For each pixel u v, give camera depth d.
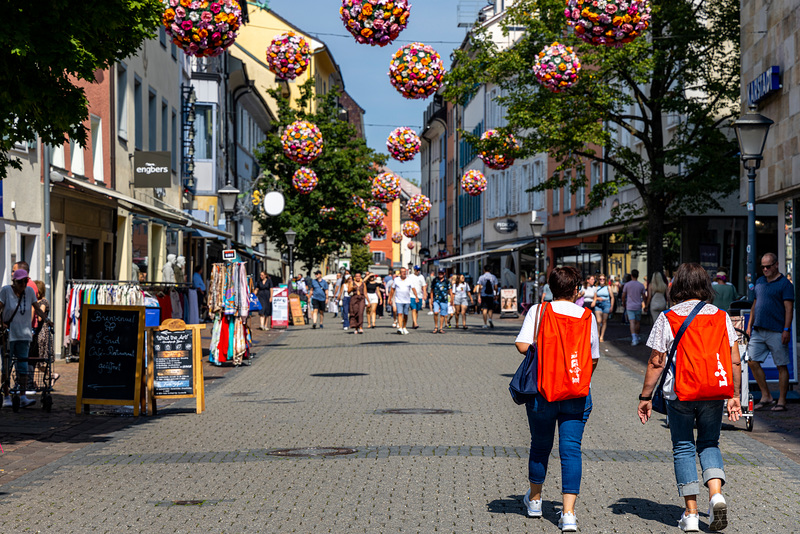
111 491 7.82
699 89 27.95
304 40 15.21
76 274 23.39
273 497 7.53
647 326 33.88
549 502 7.41
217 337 20.14
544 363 6.66
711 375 6.60
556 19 26.39
